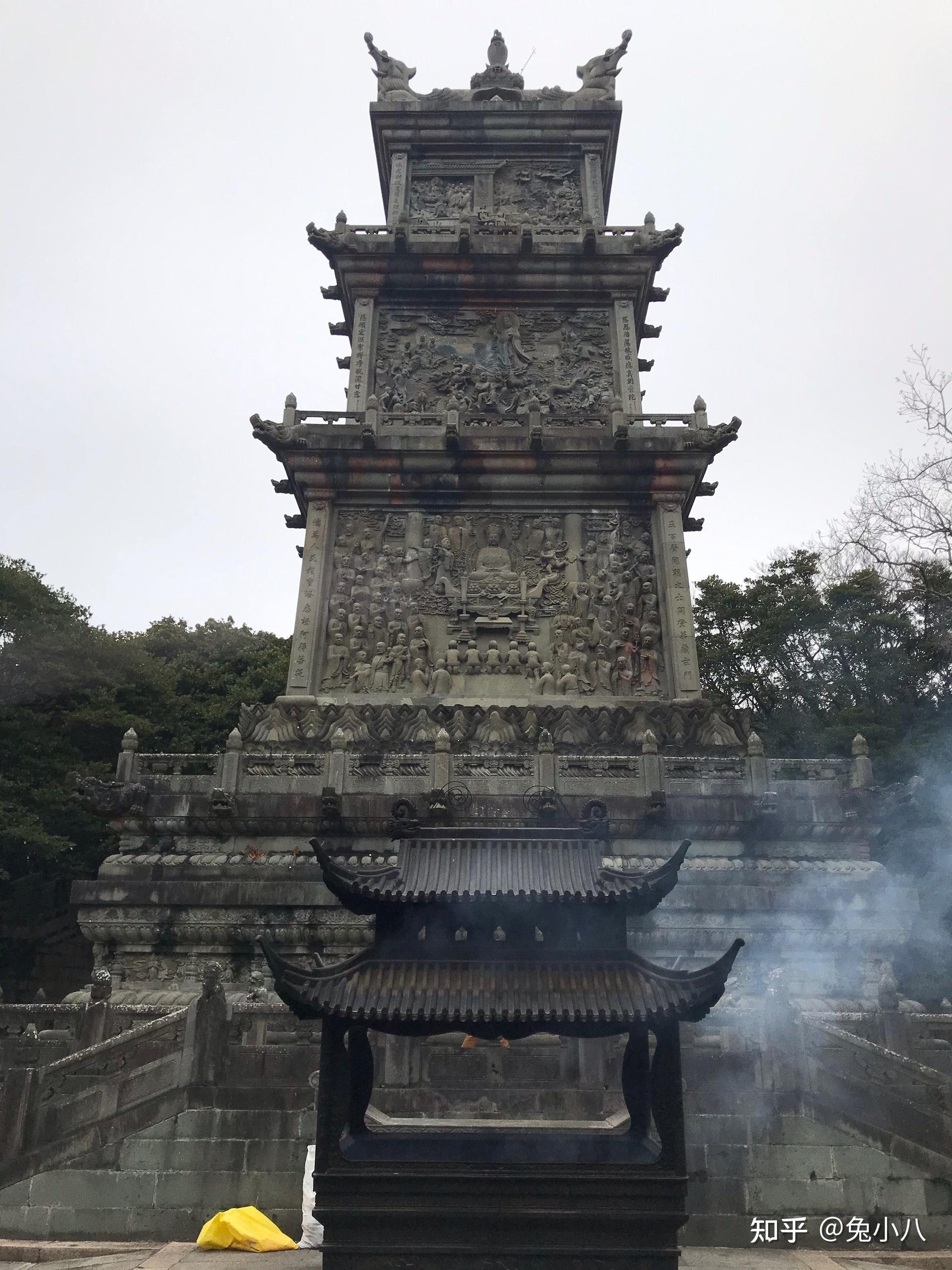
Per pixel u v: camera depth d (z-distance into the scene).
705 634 49.50
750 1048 14.51
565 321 35.84
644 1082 10.02
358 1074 9.94
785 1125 13.98
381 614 30.66
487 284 35.53
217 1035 14.87
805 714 45.78
